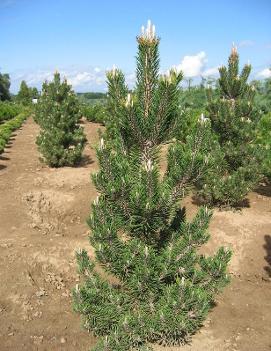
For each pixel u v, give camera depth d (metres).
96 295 4.71
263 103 21.94
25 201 12.24
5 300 6.79
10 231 9.85
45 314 6.59
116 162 4.33
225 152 10.77
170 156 4.74
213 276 4.98
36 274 7.75
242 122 10.69
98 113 37.44
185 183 4.41
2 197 12.47
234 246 9.16
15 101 75.25
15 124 32.88
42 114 19.27
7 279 7.33
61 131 16.67
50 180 14.59
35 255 8.37
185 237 4.68
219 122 10.91
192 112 17.88
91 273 4.93
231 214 10.59
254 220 10.24
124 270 4.70
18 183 14.15
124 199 4.31
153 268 4.48
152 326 4.70
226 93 11.42
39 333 6.08
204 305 4.56
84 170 16.27
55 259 8.37
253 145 10.65
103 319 4.75
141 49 4.20
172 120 4.45
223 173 11.09
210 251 8.97
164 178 4.73
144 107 4.38
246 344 5.81
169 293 4.60
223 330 6.17
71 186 13.88
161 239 4.95
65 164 17.11
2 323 6.23
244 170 10.47
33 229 10.29
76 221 11.57
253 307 6.97
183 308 4.57
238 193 10.48
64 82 17.75
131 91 4.50
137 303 4.98
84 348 5.79
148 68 4.22
